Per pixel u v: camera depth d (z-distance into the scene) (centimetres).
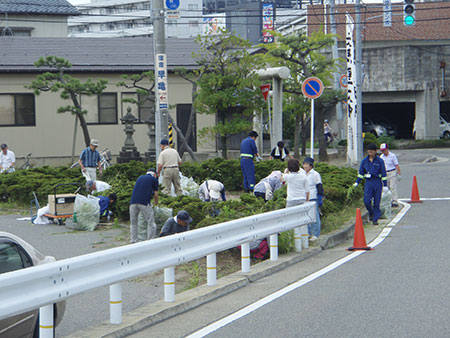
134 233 1220
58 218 1479
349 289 823
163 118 1702
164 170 1627
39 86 2647
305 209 1133
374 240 1253
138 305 806
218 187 1522
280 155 2142
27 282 528
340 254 1123
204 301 790
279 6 9712
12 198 1891
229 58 2556
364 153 3625
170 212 1271
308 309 727
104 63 3219
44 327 561
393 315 684
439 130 4794
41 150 3125
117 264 654
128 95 3200
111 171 1911
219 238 865
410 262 996
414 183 1842
